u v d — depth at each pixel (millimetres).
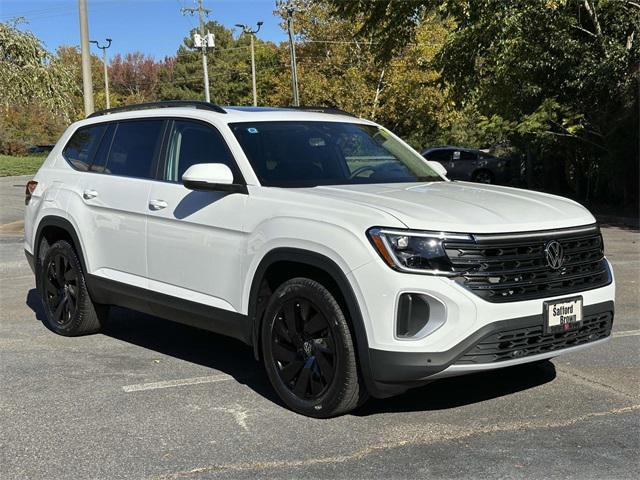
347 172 5078
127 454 3779
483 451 3785
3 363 5477
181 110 5465
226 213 4703
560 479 3449
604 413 4352
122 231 5523
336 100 43812
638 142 17453
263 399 4648
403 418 4281
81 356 5688
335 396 4105
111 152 5973
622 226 16156
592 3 17359
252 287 4523
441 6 18312
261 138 5016
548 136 18203
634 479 3443
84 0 15953
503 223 4012
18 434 4059
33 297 8141
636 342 6008
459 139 44844
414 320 3826
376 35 21672
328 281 4188
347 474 3521
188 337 6324
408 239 3824
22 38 33031
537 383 4938
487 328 3816
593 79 17141
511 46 17406
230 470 3580
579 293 4227
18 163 39219
